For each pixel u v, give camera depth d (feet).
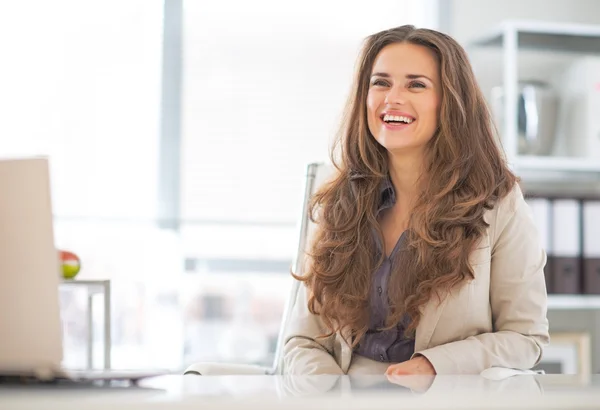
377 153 7.73
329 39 14.90
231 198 14.64
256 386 4.82
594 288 13.30
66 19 14.42
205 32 14.65
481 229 7.29
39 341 4.89
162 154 14.53
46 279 4.88
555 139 13.50
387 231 7.70
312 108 14.85
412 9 14.98
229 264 14.58
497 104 13.53
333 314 7.39
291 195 14.76
